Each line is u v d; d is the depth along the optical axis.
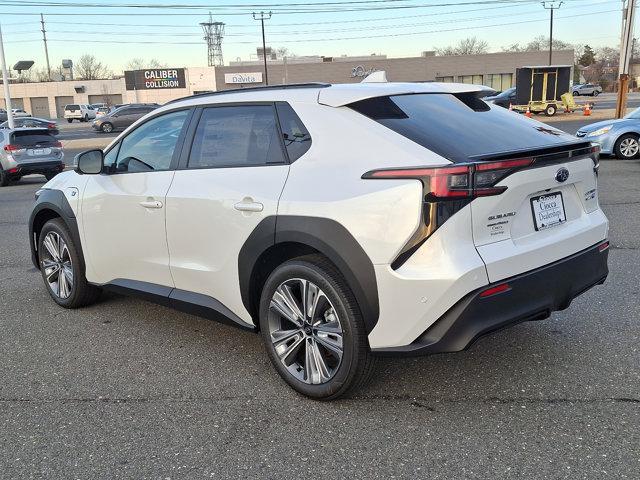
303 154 3.34
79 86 80.62
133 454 2.94
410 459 2.82
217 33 104.56
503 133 3.35
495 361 3.82
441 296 2.82
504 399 3.34
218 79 68.81
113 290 4.66
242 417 3.26
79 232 4.75
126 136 4.49
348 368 3.15
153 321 4.80
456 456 2.82
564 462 2.74
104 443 3.05
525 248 3.06
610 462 2.72
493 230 2.96
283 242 3.29
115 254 4.47
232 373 3.81
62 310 5.16
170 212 3.92
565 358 3.82
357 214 2.97
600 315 4.54
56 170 16.69
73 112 62.56
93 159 4.48
